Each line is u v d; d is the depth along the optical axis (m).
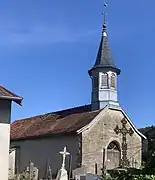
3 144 19.33
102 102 33.91
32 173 28.64
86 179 26.30
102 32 36.75
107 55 35.41
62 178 24.41
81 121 32.25
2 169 19.17
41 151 33.50
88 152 30.67
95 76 34.97
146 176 14.84
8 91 20.25
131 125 34.31
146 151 33.38
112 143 32.91
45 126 35.41
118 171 16.91
